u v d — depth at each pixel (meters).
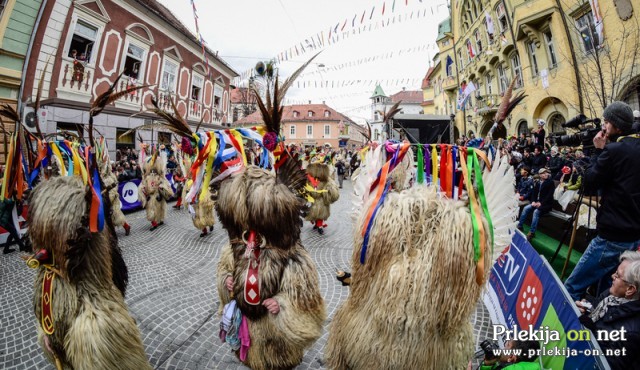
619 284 1.84
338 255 5.26
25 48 8.73
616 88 7.90
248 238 1.92
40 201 1.75
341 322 1.60
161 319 3.24
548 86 11.18
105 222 1.97
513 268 3.03
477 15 17.14
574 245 4.10
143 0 13.50
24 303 3.63
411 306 1.25
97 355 1.66
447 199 1.40
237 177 1.95
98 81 10.80
